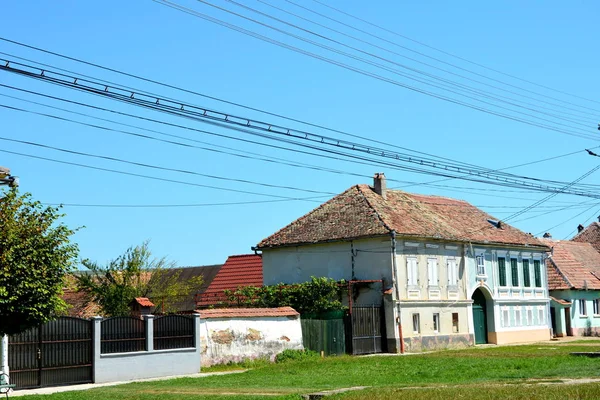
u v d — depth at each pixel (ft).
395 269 153.79
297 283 162.61
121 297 176.76
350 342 144.77
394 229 154.51
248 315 127.34
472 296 180.55
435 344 161.17
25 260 73.61
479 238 180.24
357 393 76.43
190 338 116.88
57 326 99.55
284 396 77.15
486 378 94.58
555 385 78.23
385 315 152.05
